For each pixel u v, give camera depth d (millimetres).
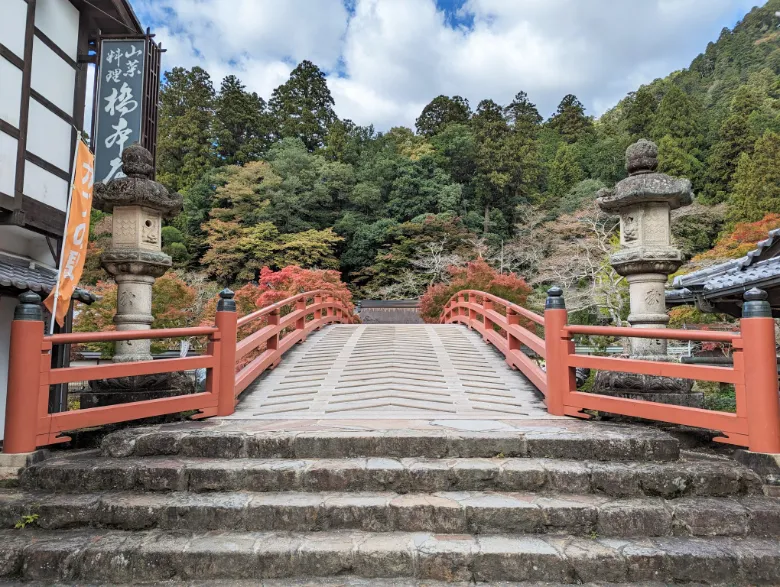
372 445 3736
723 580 2701
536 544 2850
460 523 3039
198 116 34969
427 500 3170
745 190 20828
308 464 3504
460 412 5016
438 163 36312
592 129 44062
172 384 4746
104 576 2773
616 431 3918
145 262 4762
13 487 3469
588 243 20328
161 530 3070
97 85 7266
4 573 2801
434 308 17547
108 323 12625
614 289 17875
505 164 33406
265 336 6688
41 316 3703
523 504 3090
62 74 6895
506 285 15602
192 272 25578
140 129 7133
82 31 7492
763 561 2707
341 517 3076
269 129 40406
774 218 15148
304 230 31438
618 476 3303
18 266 6234
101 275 17281
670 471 3303
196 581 2740
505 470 3383
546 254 25141
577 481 3340
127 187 4707
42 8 6484
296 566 2768
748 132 26125
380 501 3148
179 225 30453
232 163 36375
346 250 32281
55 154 6676
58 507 3133
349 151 38438
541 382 5754
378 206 34062
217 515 3084
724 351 13828
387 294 27500
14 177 5730
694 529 3002
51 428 3660
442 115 46344
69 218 5262
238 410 5141
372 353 8375
